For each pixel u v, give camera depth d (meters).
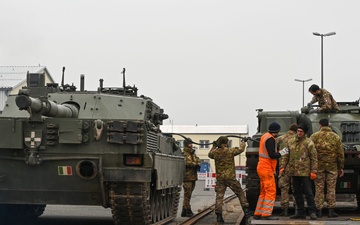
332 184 13.69
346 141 16.53
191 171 19.17
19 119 13.27
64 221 17.20
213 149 16.31
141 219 13.78
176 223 16.62
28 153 13.38
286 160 13.59
